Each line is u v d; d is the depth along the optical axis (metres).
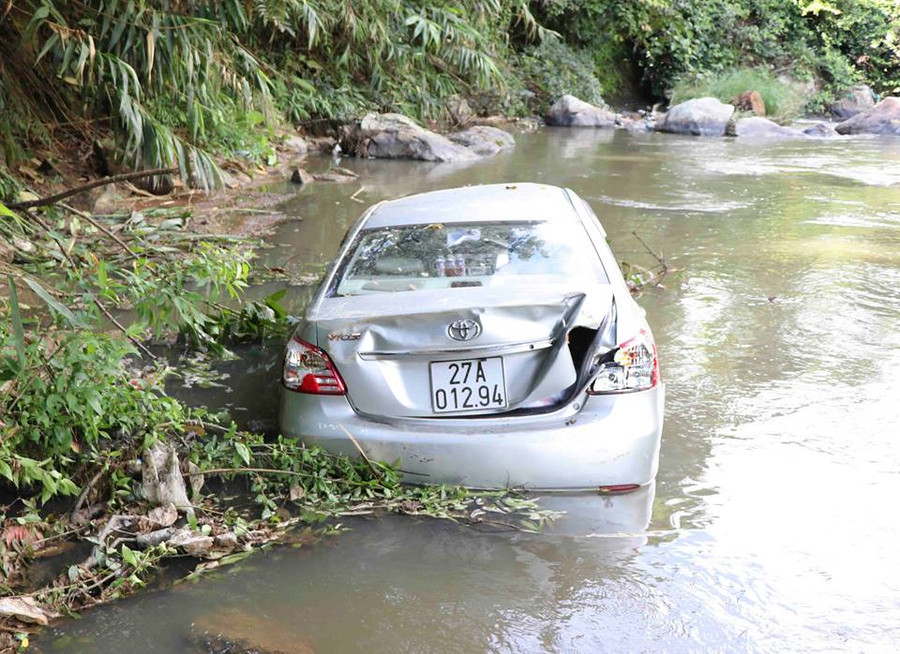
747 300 6.42
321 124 16.30
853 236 8.59
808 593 2.96
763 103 23.83
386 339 3.53
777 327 5.79
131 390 4.05
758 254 7.84
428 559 3.20
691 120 20.06
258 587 3.05
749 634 2.76
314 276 7.16
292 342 3.70
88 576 3.11
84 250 6.84
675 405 4.54
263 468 3.80
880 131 20.16
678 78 25.86
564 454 3.40
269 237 8.59
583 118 21.42
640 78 27.36
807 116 25.89
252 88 12.24
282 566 3.18
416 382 3.54
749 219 9.47
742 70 25.47
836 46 28.70
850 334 5.64
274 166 13.34
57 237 6.31
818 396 4.64
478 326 3.46
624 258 7.72
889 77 28.95
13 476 3.37
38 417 3.57
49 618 2.88
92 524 3.43
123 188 10.30
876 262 7.52
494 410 3.50
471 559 3.19
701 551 3.22
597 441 3.41
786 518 3.44
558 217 4.34
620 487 3.51
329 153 15.27
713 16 26.91
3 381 3.63
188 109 8.67
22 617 2.84
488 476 3.44
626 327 3.55
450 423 3.48
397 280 3.90
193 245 8.01
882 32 28.28
